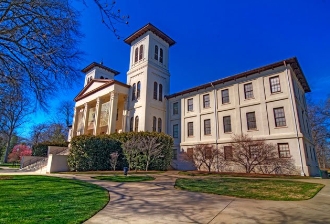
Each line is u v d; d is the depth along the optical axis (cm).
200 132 2478
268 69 2061
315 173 1989
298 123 1788
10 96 832
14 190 789
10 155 4281
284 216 492
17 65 798
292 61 1916
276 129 1903
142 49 3017
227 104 2306
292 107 1842
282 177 1491
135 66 3012
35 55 749
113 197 716
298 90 2161
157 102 2831
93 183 1044
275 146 1862
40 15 725
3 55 767
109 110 2756
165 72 3058
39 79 827
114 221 453
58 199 645
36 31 735
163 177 1388
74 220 438
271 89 2017
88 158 1864
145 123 2592
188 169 2336
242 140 1939
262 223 443
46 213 483
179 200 678
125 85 2914
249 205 608
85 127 3200
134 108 2797
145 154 1900
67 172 1738
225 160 2114
